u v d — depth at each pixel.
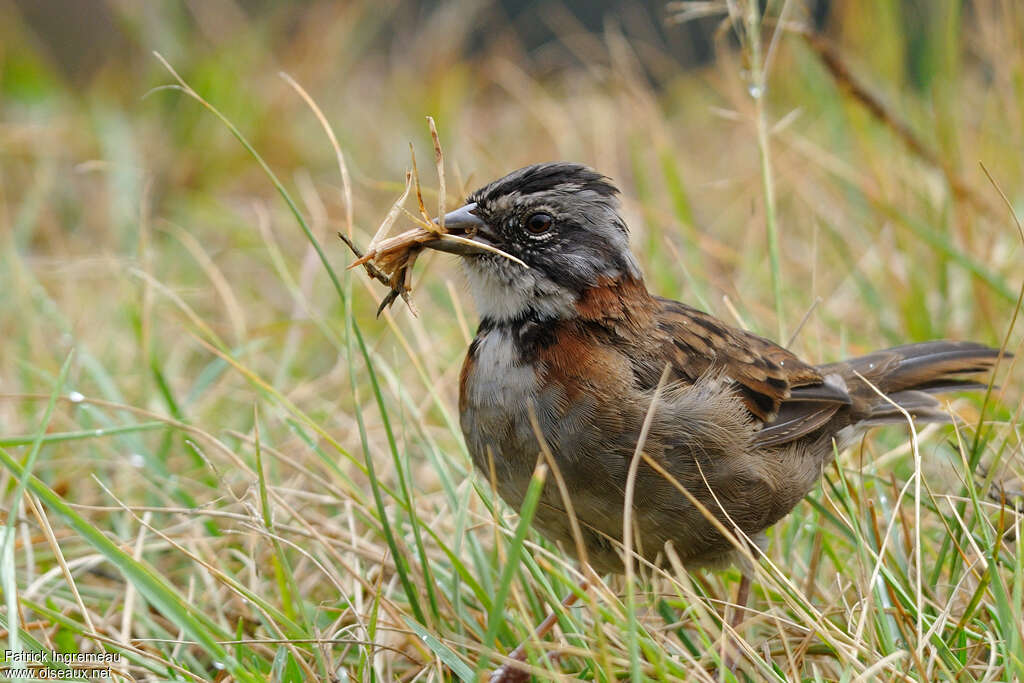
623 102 16.20
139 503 9.94
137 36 18.09
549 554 8.12
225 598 8.88
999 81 13.38
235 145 16.67
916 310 11.71
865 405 9.42
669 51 19.56
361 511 9.01
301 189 14.23
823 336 11.46
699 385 8.23
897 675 6.84
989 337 11.44
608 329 8.20
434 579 8.59
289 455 10.48
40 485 6.92
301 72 17.97
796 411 8.79
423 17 20.34
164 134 16.89
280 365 11.98
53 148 16.28
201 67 17.11
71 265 12.99
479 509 9.43
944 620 7.34
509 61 18.73
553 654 7.89
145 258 11.48
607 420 7.89
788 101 15.83
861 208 13.12
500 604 6.43
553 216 8.20
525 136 16.98
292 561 9.32
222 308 13.71
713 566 8.53
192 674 7.37
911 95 14.96
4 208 13.90
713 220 15.59
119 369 11.93
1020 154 12.93
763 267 13.23
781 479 8.52
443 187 8.12
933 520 9.23
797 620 8.02
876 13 14.75
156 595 6.87
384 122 17.72
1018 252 12.16
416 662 7.90
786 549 9.02
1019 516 7.95
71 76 19.86
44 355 11.53
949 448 9.84
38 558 9.14
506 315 8.30
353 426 11.04
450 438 10.82
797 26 11.98
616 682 7.30
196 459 10.26
